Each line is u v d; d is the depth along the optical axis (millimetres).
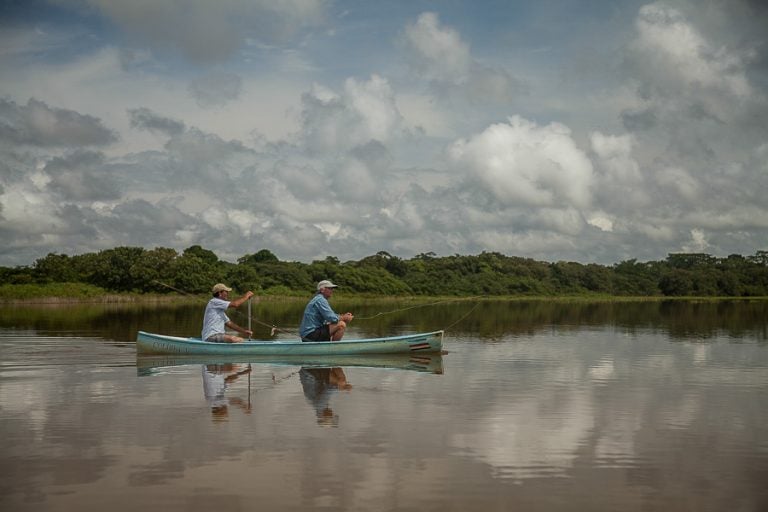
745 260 119312
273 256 87000
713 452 6684
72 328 22109
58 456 6434
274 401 9148
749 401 9320
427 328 23719
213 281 68125
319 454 6516
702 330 23125
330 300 71688
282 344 14438
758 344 17719
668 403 9148
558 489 5574
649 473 6004
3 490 5488
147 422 7840
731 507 5207
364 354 14789
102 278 63438
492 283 93062
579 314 36625
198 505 5172
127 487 5559
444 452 6613
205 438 7098
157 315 31234
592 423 7898
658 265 129125
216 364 13289
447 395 9664
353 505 5188
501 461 6332
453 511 5078
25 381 10867
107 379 11125
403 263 93812
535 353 15406
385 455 6488
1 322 25266
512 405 8922
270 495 5387
